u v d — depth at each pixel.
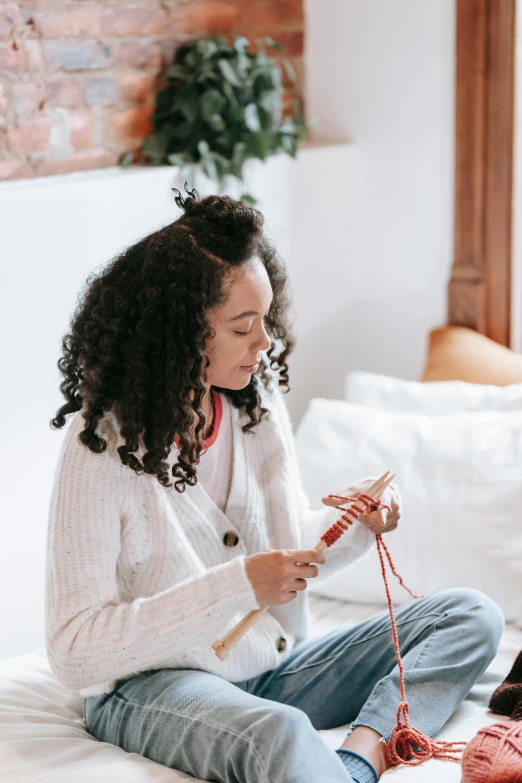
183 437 1.43
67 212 1.97
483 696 1.64
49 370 1.99
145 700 1.46
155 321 1.41
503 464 1.95
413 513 1.98
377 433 2.10
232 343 1.44
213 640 1.52
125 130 2.21
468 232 2.42
